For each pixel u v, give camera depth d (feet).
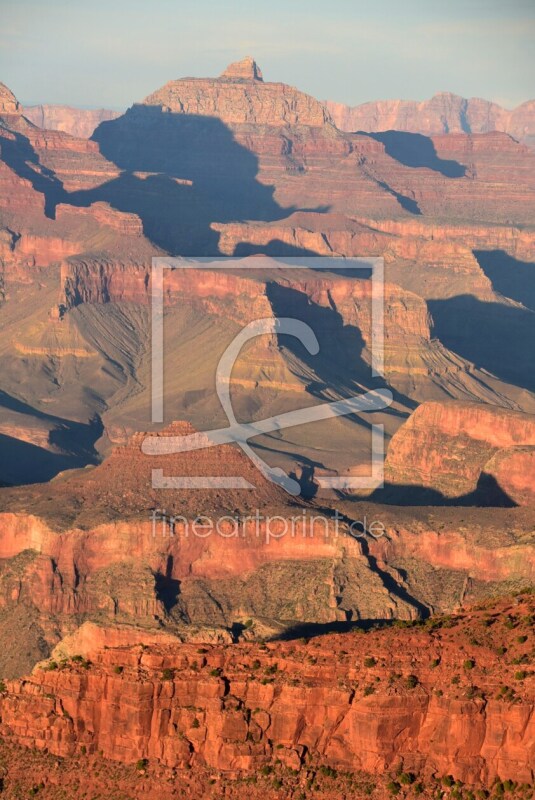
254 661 464.65
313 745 451.12
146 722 462.60
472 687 441.27
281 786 446.19
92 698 471.62
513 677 442.09
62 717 472.85
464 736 437.17
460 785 434.71
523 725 432.25
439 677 447.83
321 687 451.53
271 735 454.81
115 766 462.60
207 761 457.27
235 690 459.73
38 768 467.52
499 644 455.63
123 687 465.47
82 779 462.19
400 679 447.42
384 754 443.32
